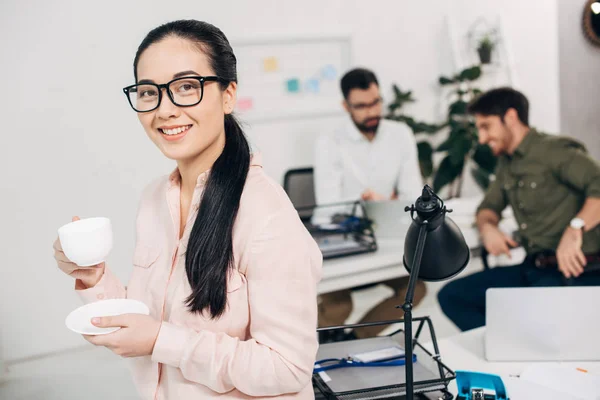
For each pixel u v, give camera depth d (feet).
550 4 15.16
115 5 10.75
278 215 2.99
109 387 9.51
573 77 15.53
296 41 12.42
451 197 14.43
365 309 11.72
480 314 8.41
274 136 12.60
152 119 3.08
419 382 3.90
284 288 2.92
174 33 3.05
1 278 10.55
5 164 10.37
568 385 4.35
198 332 3.02
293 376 2.94
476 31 14.34
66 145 10.75
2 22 10.02
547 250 8.32
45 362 10.66
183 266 3.23
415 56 13.85
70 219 10.95
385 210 8.34
